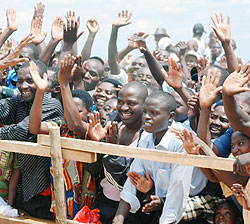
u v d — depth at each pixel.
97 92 6.07
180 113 5.15
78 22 6.29
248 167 3.59
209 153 3.82
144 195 4.44
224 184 4.13
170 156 3.77
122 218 4.29
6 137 4.54
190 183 4.27
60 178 3.99
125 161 4.41
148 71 6.94
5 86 6.54
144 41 6.25
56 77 5.21
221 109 4.54
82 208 4.46
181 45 8.77
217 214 4.22
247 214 3.79
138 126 4.66
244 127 3.82
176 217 4.14
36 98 4.27
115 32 8.53
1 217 4.59
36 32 7.43
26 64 4.72
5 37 6.88
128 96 4.59
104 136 4.36
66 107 4.48
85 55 7.84
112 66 8.64
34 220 4.63
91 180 4.55
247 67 3.70
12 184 4.86
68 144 3.99
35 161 4.63
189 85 6.60
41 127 4.38
